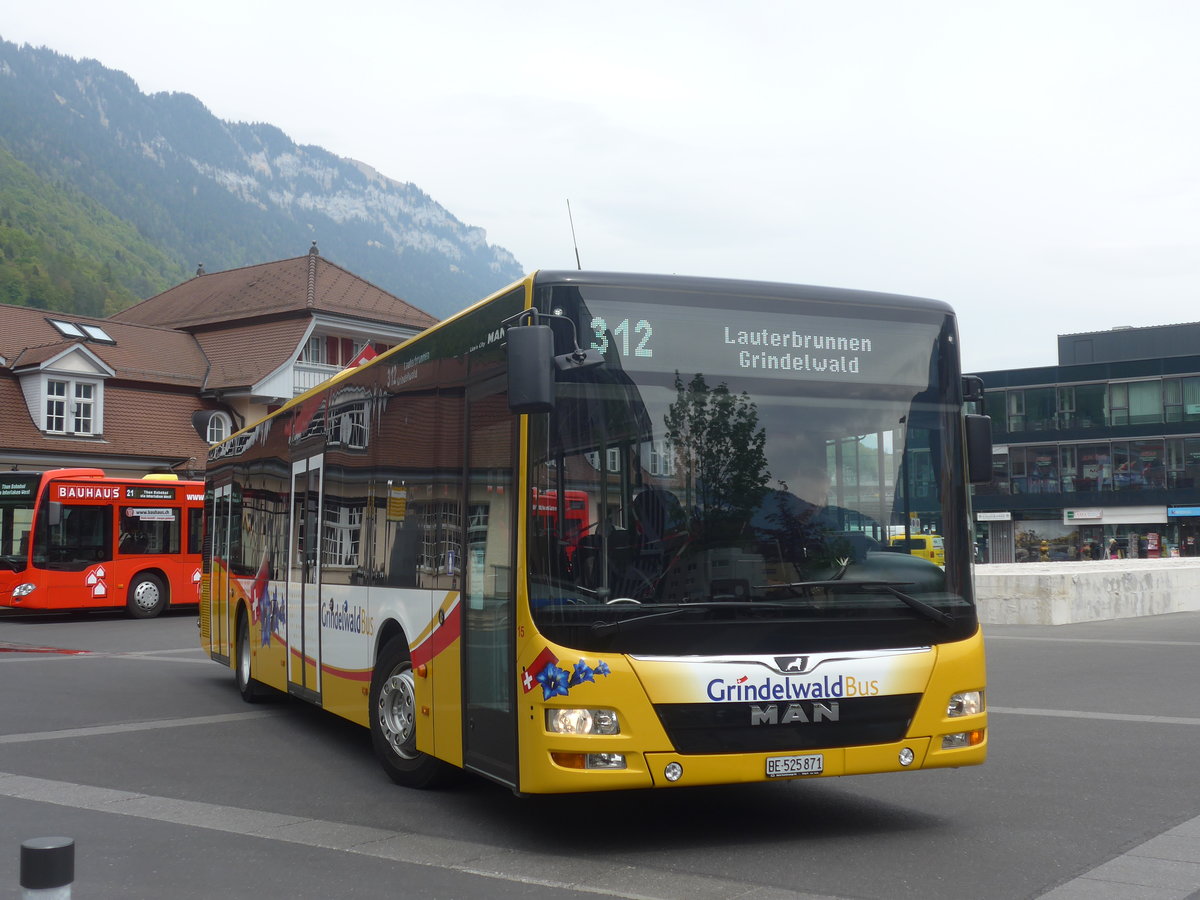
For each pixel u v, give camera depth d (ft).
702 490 22.50
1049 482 230.68
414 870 21.21
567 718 21.27
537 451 22.13
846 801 27.12
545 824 24.99
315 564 36.35
